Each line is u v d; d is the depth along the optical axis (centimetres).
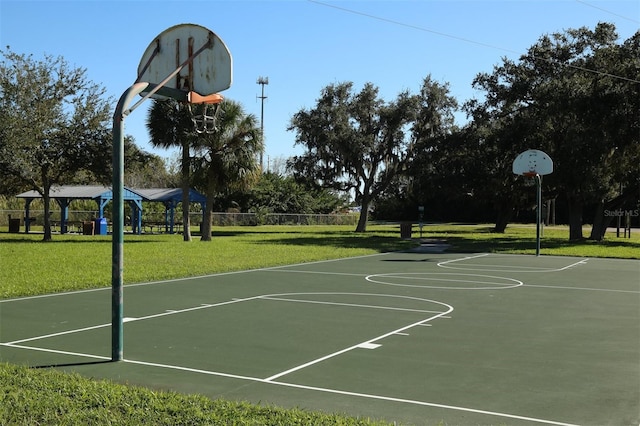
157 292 1342
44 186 3372
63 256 2228
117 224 723
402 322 990
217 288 1415
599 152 3084
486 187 4369
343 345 817
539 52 3762
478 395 599
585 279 1652
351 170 4975
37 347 798
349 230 5269
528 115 3509
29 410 532
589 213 7206
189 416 517
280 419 511
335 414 534
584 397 594
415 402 577
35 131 2956
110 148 3325
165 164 8100
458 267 1991
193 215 5806
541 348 805
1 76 2950
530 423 521
